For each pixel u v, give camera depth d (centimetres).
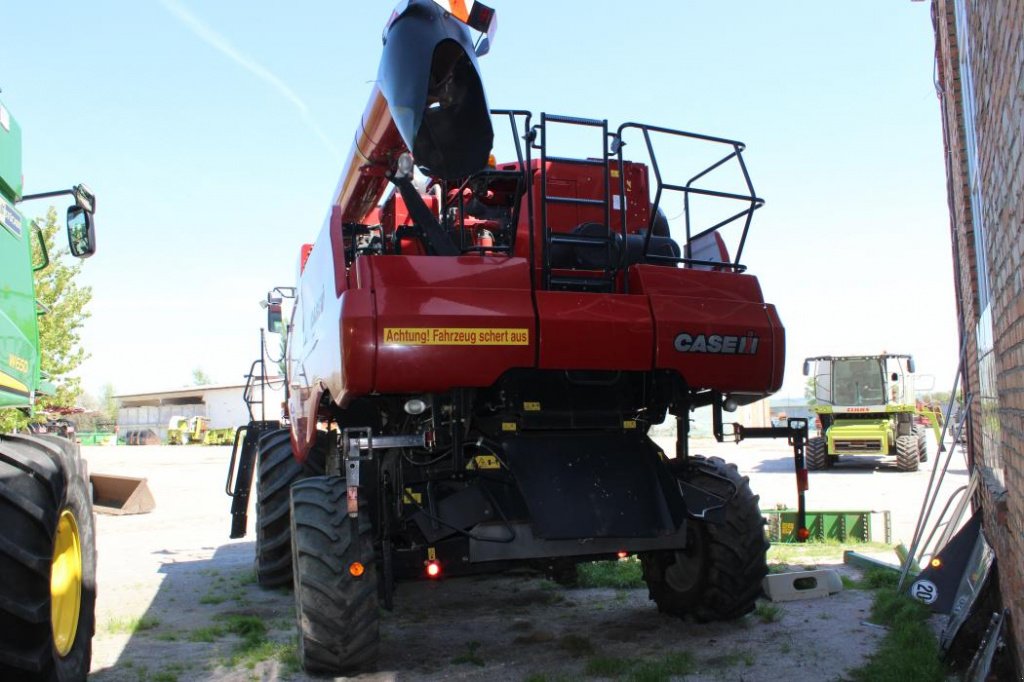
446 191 548
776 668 459
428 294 450
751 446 3438
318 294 555
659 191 509
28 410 466
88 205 491
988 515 524
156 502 1600
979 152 480
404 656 505
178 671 482
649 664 462
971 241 661
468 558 461
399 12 477
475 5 478
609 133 507
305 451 615
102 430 6519
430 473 482
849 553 753
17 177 446
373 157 583
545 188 495
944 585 541
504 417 488
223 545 1030
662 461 510
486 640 539
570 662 486
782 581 615
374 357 434
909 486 1588
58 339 1820
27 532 351
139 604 679
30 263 464
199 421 5116
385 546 455
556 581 691
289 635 566
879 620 549
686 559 559
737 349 500
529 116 491
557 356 462
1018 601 379
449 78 477
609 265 506
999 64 362
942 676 433
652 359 481
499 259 471
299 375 666
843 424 2078
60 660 405
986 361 563
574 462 480
